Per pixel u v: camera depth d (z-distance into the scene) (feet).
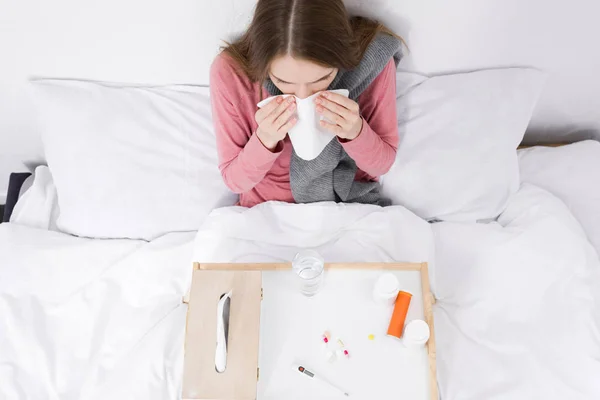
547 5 3.51
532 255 3.92
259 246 3.91
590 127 4.86
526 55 3.97
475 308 3.76
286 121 3.11
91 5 3.35
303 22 2.61
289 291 3.41
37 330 3.81
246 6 3.35
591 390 3.44
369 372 3.20
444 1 3.42
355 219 3.96
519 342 3.60
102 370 3.68
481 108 4.05
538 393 3.44
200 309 3.22
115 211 4.17
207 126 4.18
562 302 3.74
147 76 4.04
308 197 4.04
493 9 3.51
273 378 3.20
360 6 3.37
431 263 3.86
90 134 4.04
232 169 3.67
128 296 3.98
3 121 4.38
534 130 4.91
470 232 4.09
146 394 3.53
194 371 3.08
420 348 3.23
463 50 3.89
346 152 3.77
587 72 4.15
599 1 3.47
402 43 3.55
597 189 4.32
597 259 3.95
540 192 4.23
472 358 3.58
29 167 5.07
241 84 3.38
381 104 3.56
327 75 2.93
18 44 3.64
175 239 4.21
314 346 3.27
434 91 4.08
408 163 4.12
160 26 3.55
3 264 4.06
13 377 3.64
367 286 3.41
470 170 4.10
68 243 4.18
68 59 3.82
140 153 4.12
